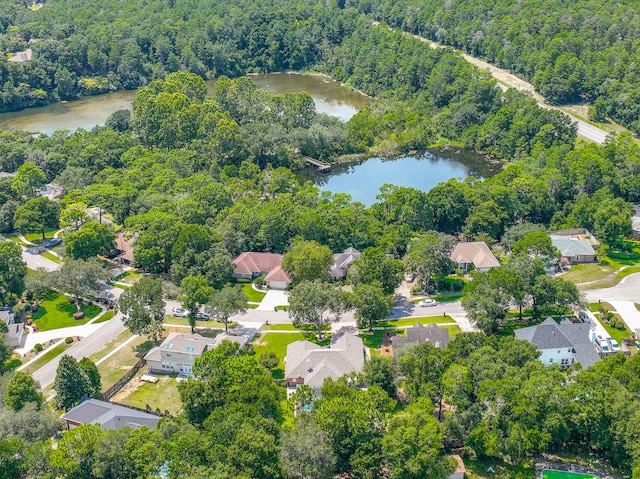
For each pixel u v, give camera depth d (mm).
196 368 140375
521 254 182125
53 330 172750
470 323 170375
